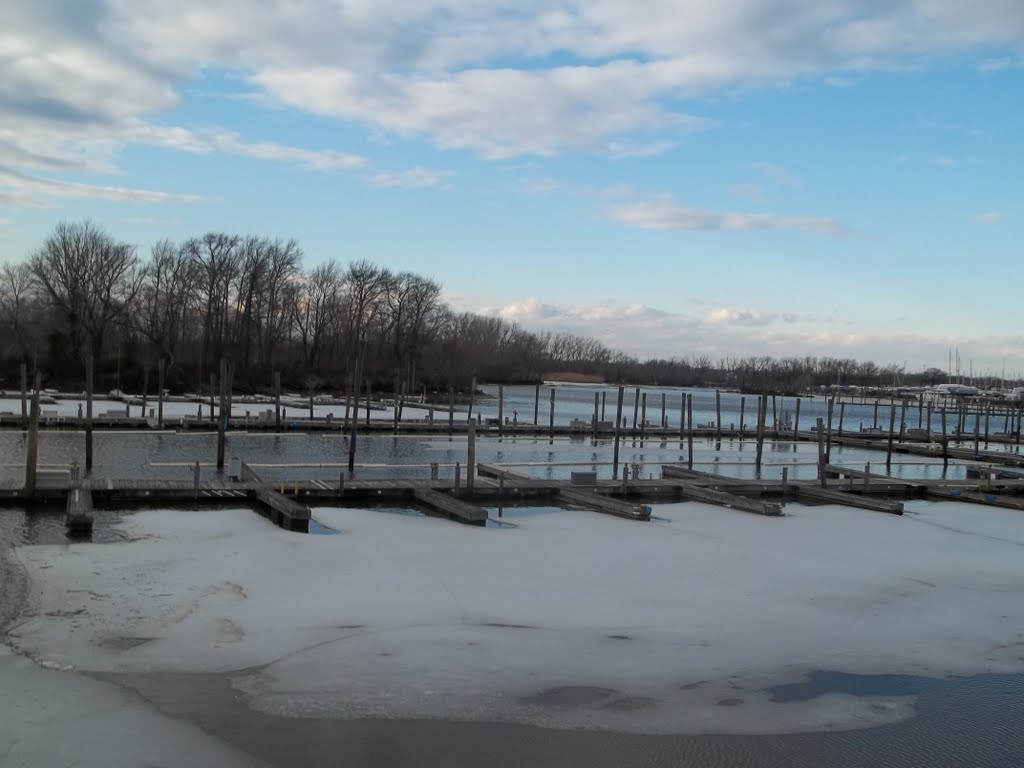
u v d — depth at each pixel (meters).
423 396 96.44
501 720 11.73
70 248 85.62
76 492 24.92
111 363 85.44
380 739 11.02
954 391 187.50
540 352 194.62
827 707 12.76
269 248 104.00
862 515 30.66
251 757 10.38
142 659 13.21
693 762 10.87
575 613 16.61
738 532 26.08
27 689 11.88
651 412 108.88
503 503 31.50
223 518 24.97
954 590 19.86
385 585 17.92
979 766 11.13
